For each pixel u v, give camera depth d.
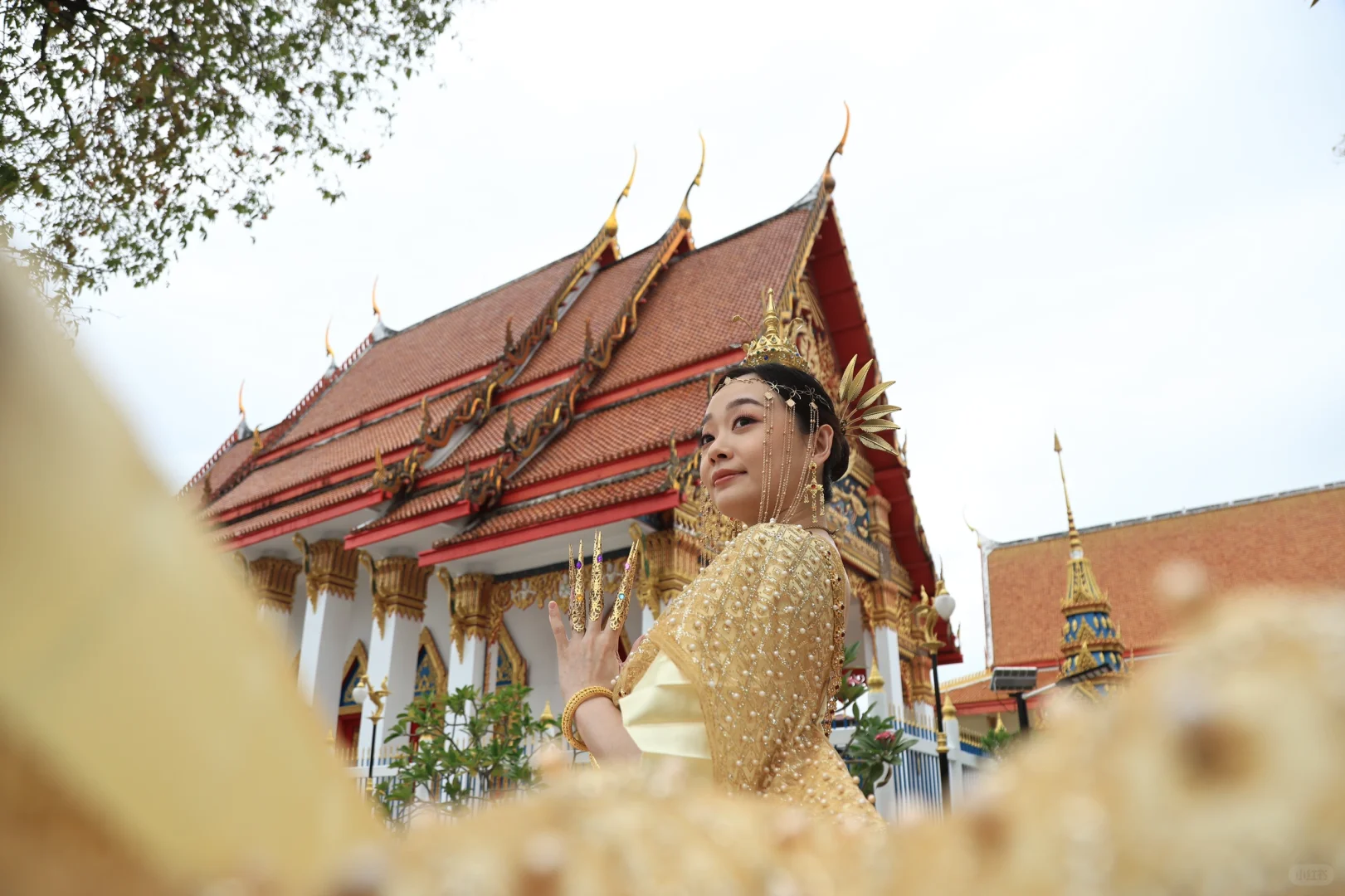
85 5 7.31
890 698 16.33
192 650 0.29
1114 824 0.29
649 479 12.65
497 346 20.28
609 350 17.47
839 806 1.15
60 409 0.26
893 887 0.36
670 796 0.41
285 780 0.32
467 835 0.35
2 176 6.63
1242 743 0.27
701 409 14.61
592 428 15.76
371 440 19.73
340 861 0.31
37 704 0.26
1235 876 0.26
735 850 0.38
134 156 7.52
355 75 8.45
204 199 7.81
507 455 14.76
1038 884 0.30
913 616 18.83
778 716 1.22
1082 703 0.34
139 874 0.28
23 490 0.25
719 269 18.83
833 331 18.33
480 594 14.55
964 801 0.36
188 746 0.29
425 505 14.55
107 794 0.27
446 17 8.59
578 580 1.56
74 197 7.24
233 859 0.29
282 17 8.02
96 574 0.27
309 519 16.14
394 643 14.98
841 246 18.02
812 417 1.85
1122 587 26.06
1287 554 24.36
